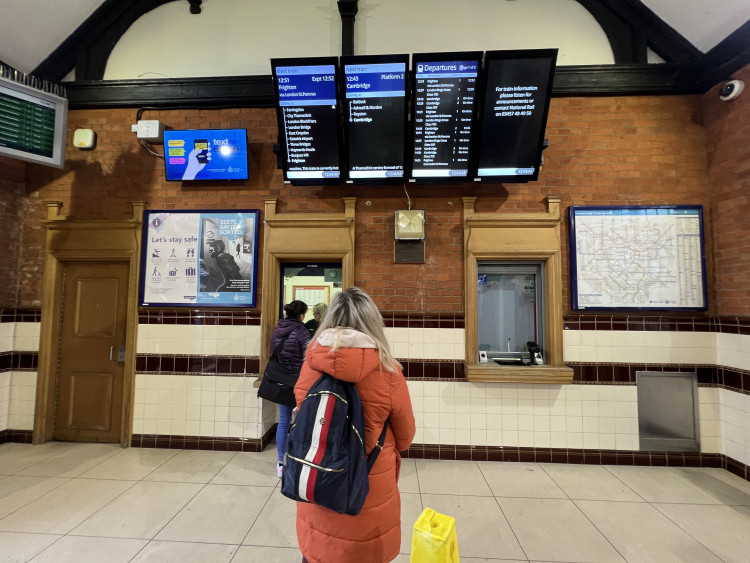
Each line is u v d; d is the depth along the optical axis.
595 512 2.46
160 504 2.50
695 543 2.16
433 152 3.31
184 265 3.60
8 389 3.61
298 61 3.14
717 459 3.17
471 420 3.33
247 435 3.46
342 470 1.16
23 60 3.63
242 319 3.54
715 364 3.23
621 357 3.30
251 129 3.68
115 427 3.61
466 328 3.38
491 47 3.58
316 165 3.39
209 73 3.74
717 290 3.24
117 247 3.63
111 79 3.78
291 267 3.71
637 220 3.35
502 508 2.51
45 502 2.51
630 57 3.48
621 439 3.25
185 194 3.68
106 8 3.72
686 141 3.40
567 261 3.42
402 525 2.31
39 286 3.70
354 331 1.34
